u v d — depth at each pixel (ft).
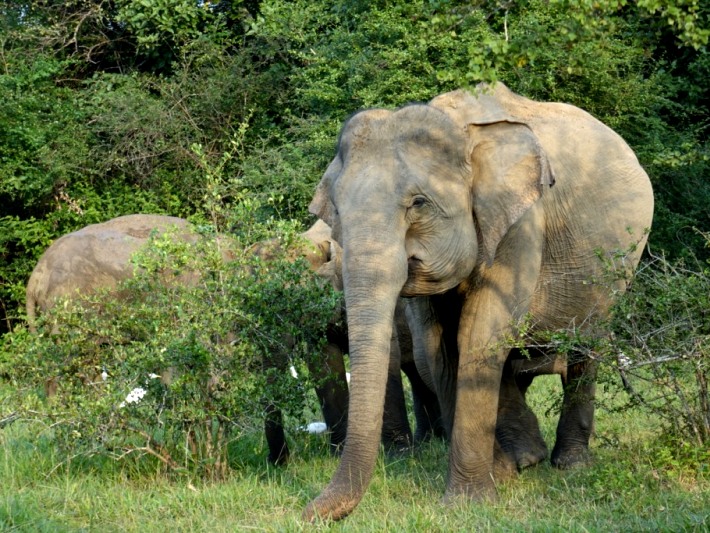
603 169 38.83
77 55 89.86
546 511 30.63
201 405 35.58
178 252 36.94
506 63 27.99
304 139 76.07
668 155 36.37
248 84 82.58
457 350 36.17
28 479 35.65
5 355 64.49
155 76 90.84
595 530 27.71
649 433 41.34
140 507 32.24
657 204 70.90
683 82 77.66
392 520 29.55
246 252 38.04
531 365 39.88
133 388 35.99
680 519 27.89
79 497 33.35
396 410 43.75
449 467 33.73
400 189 29.73
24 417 36.50
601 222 38.11
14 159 76.23
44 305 57.21
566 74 67.05
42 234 75.66
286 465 38.83
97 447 35.91
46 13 89.15
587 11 26.66
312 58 75.25
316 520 27.40
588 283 35.60
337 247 42.29
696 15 26.99
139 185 82.58
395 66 70.74
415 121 30.73
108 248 56.59
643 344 33.06
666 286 33.63
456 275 30.83
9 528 29.30
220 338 36.86
